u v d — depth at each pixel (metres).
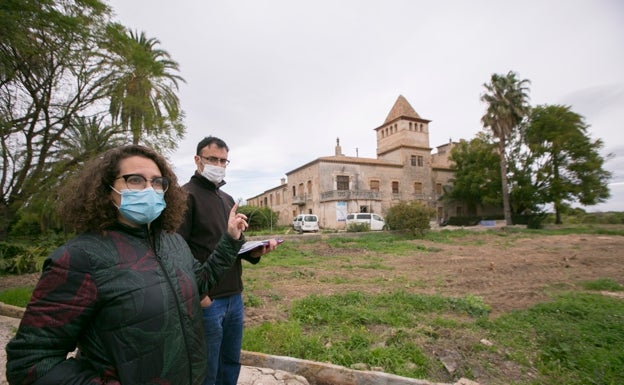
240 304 2.48
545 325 4.59
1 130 8.24
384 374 3.12
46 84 9.30
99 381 1.11
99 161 1.39
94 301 1.13
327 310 5.35
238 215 1.88
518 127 31.02
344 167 34.22
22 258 9.77
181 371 1.30
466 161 34.91
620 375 3.34
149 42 17.97
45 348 1.06
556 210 30.55
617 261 10.37
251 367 3.47
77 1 7.70
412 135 38.50
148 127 11.01
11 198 9.74
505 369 3.55
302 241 18.89
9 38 6.80
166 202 1.58
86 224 1.30
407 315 5.10
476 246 16.06
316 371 3.31
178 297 1.35
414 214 21.09
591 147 27.98
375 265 10.35
